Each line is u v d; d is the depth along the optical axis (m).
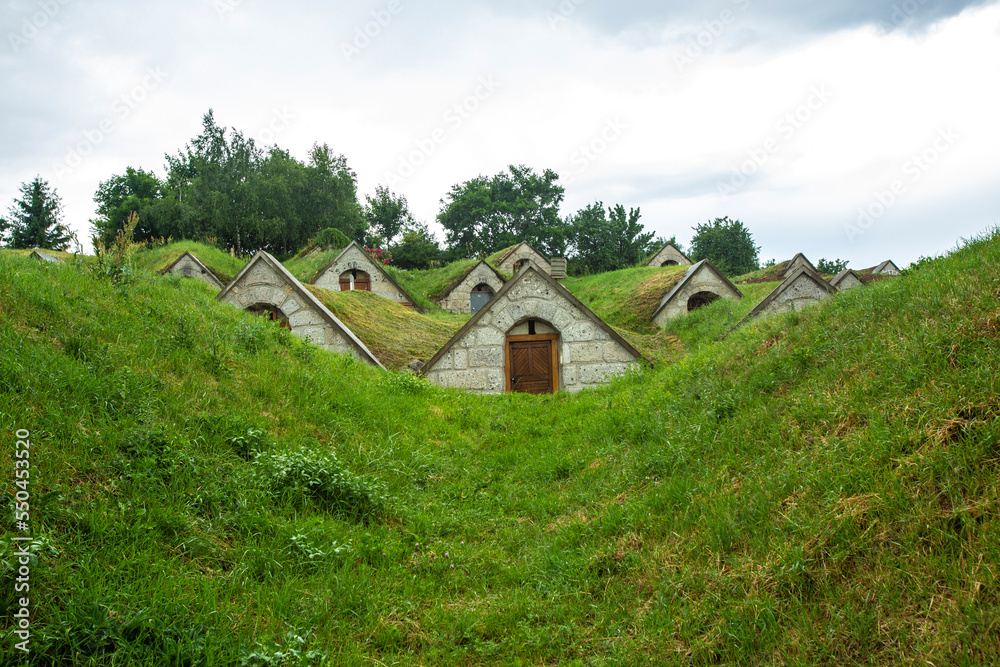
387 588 4.66
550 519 6.20
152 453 5.09
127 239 10.57
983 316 5.40
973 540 3.51
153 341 7.45
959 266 6.79
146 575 3.87
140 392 5.96
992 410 4.28
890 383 5.36
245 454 6.02
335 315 16.19
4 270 7.47
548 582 4.82
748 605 3.79
